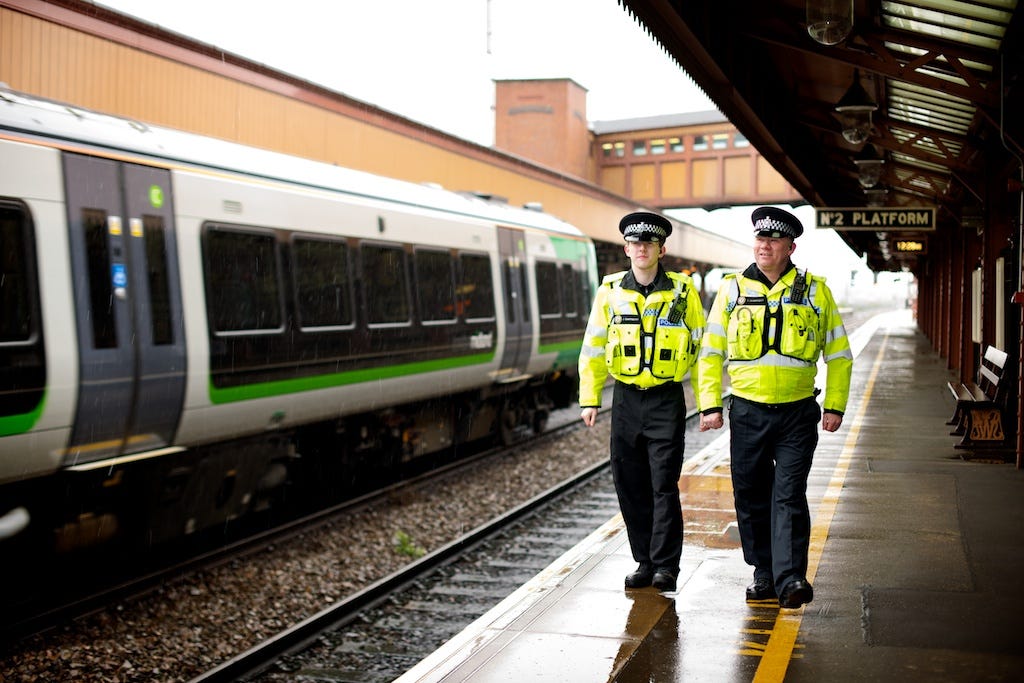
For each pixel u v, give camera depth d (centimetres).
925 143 1362
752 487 462
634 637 429
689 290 486
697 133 4200
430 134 1881
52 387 646
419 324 1126
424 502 1041
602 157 4362
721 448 977
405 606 716
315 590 752
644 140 4303
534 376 1495
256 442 886
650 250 479
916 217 1291
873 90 1077
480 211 1328
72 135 680
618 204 3092
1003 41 729
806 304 442
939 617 438
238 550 806
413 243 1127
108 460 705
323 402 956
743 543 475
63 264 658
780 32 807
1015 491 720
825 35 628
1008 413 945
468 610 708
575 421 1694
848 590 482
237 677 569
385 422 1121
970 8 691
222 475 845
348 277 991
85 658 588
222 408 809
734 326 448
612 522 675
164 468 770
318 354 932
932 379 1698
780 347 439
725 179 4175
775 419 443
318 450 1008
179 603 693
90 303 677
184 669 589
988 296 1127
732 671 386
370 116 1658
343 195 995
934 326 2605
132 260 715
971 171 1194
